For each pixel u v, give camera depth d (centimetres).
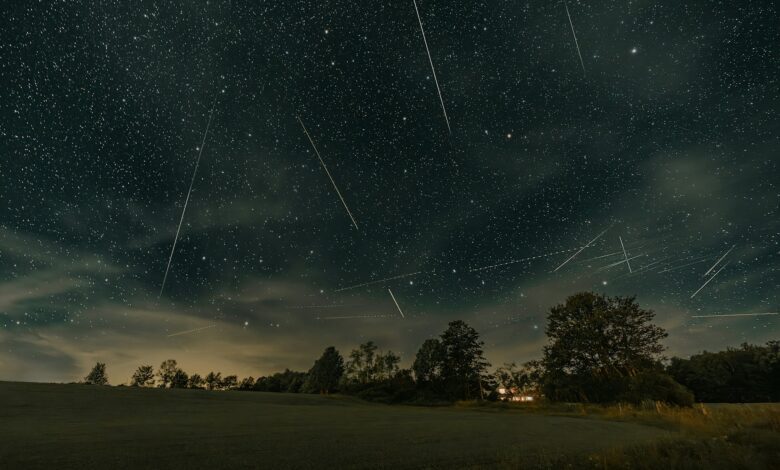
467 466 681
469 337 6738
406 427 1457
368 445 930
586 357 4697
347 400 5044
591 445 972
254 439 1030
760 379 6353
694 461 695
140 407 2475
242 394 4581
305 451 831
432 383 6562
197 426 1421
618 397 3694
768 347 6419
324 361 7844
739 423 1473
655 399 3353
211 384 10025
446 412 3067
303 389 7750
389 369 7169
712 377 6519
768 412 1684
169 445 910
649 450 780
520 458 748
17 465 673
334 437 1091
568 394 4450
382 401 5778
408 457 765
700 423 1584
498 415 2627
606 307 4884
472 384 6556
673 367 7038
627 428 1616
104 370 9206
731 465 672
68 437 1066
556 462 709
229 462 706
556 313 5069
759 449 838
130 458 739
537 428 1501
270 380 9600
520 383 6919
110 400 2773
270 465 682
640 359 4472
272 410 2547
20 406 2148
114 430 1258
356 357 7294
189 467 662
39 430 1255
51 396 2727
